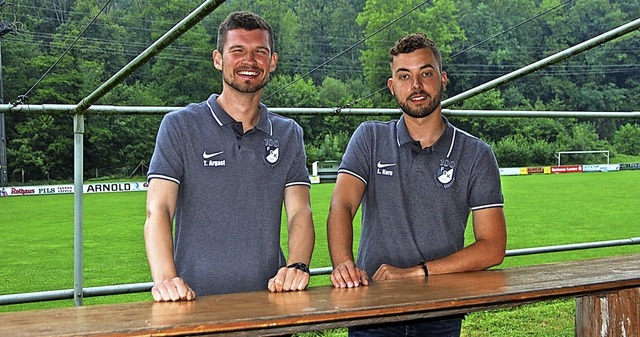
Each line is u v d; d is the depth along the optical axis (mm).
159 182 1862
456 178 2172
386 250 2186
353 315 1289
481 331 4070
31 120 39438
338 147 40344
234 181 1917
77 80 39906
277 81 44938
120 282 9758
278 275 1677
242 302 1434
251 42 1922
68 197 29906
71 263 11906
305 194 2031
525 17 47719
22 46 39438
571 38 48156
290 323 1233
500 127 45312
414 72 2139
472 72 46625
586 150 46156
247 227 1914
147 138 40781
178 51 44031
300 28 50031
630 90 48656
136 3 44531
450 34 41438
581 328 2045
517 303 1524
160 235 1776
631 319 1862
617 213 18984
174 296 1492
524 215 18734
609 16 47594
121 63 42531
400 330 2158
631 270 1841
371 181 2223
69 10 42062
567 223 16891
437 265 1974
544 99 48062
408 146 2182
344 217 2102
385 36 41469
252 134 1960
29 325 1200
